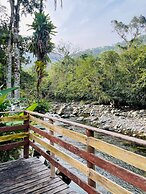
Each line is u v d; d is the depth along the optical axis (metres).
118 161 8.11
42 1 15.89
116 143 10.48
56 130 3.34
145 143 1.74
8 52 14.26
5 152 4.74
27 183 3.31
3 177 3.49
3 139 4.01
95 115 20.08
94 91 26.64
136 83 22.45
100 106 24.27
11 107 6.10
